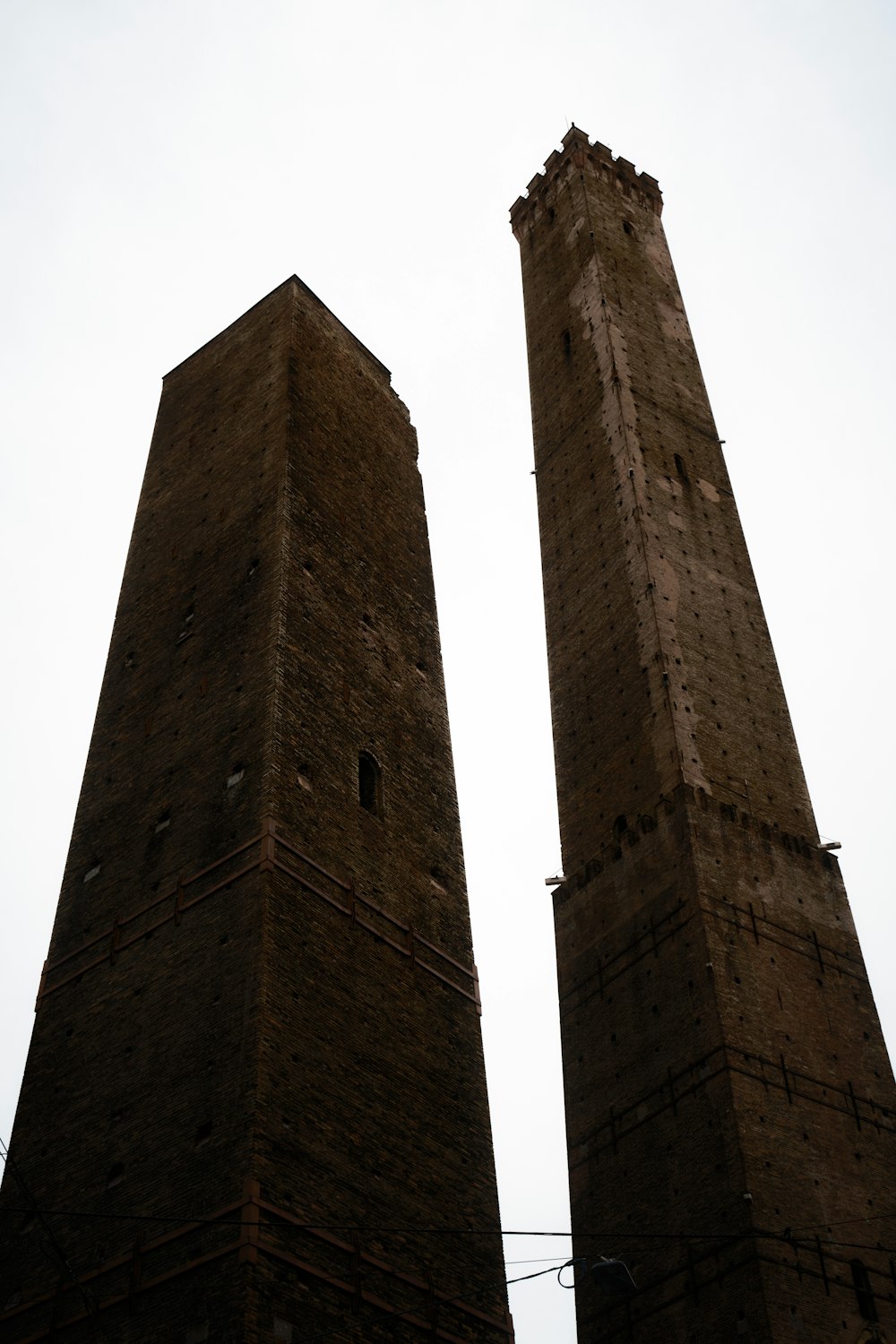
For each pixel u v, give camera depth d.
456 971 39.25
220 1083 31.83
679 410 62.69
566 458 62.12
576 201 72.94
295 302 53.25
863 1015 44.59
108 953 37.31
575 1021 46.62
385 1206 32.38
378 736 42.50
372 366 56.19
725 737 49.91
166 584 47.31
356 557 47.00
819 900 47.06
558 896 49.97
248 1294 28.06
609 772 50.75
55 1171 33.38
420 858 40.81
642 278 69.62
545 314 70.25
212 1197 29.95
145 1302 29.36
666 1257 39.41
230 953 34.31
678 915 44.78
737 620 54.78
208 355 55.69
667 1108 41.72
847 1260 38.19
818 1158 39.94
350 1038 34.41
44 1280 31.34
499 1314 33.22
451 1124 35.72
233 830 37.09
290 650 41.06
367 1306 30.38
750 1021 41.94
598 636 54.69
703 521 57.94
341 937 36.16
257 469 47.62
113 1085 34.09
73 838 41.69
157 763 41.34
